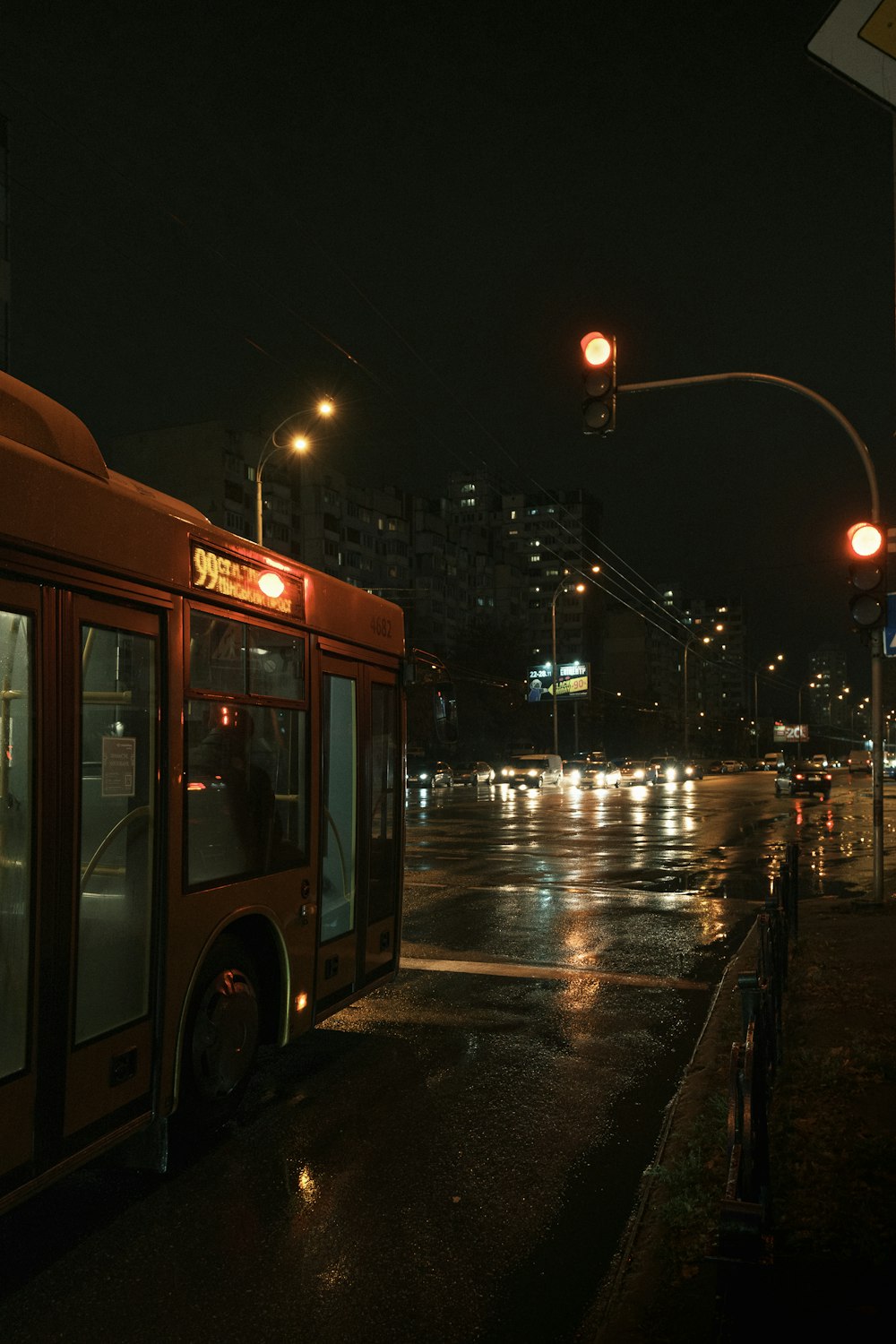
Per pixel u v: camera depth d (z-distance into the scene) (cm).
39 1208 446
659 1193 444
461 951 1060
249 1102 584
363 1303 368
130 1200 454
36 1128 374
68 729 399
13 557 373
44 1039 380
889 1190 426
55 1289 376
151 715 459
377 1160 501
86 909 409
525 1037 727
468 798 4725
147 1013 451
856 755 10719
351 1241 416
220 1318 357
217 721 514
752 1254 275
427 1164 496
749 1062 336
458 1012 800
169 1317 358
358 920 686
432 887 1586
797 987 812
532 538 15538
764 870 1809
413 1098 593
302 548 9169
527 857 2048
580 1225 432
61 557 398
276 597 579
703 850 2197
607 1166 496
